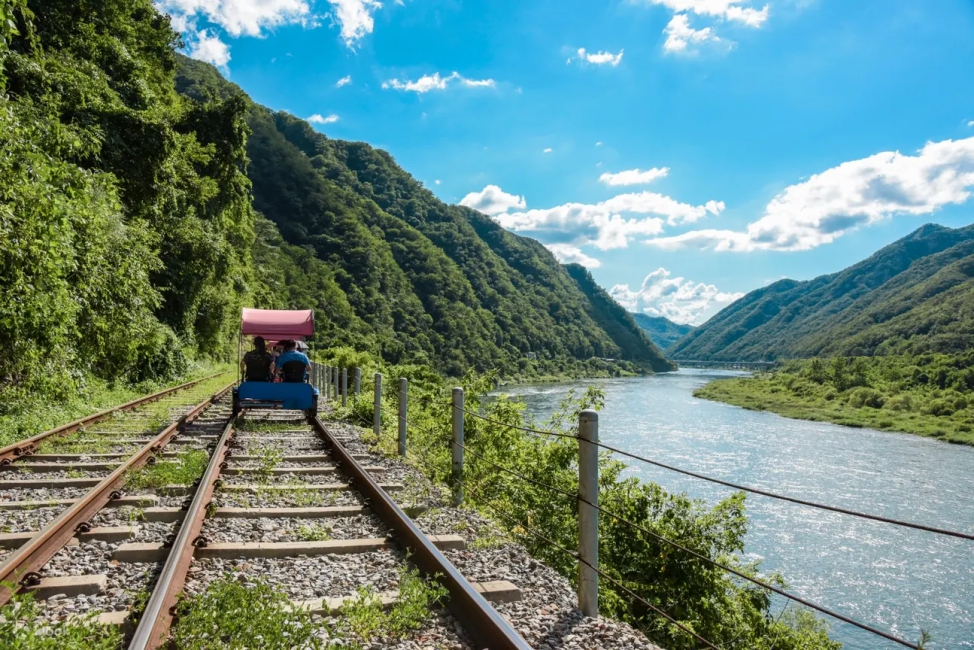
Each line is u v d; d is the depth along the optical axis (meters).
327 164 197.50
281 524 5.68
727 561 8.12
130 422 12.72
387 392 18.61
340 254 136.50
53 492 6.70
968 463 36.28
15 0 9.13
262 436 11.12
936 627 16.38
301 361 13.82
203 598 3.57
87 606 3.77
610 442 39.47
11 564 3.99
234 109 39.31
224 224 46.16
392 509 5.62
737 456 36.50
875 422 58.44
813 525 24.06
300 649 3.26
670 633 6.83
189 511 5.36
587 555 4.27
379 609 3.77
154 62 37.75
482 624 3.58
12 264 10.40
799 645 8.02
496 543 5.47
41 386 13.72
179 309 33.34
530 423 12.48
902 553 21.27
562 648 3.62
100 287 16.14
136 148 23.78
